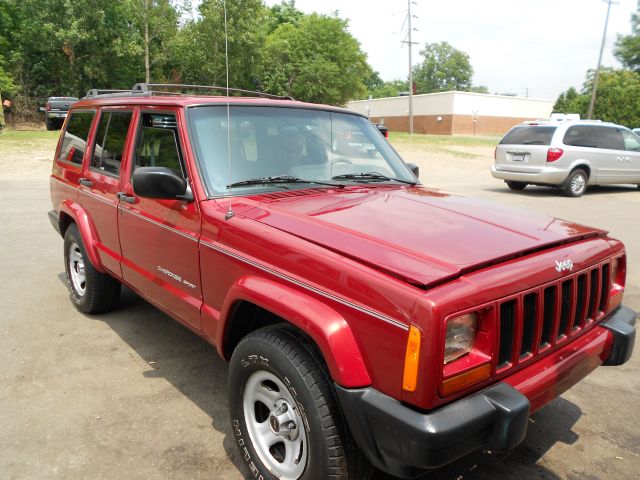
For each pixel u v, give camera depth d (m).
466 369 2.04
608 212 10.98
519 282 2.23
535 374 2.35
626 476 2.86
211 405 3.44
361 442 2.14
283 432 2.47
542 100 61.69
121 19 34.44
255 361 2.52
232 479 2.76
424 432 1.91
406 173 4.00
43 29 31.41
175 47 37.44
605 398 3.68
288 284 2.42
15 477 2.72
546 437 3.20
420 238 2.43
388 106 65.19
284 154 3.43
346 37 51.19
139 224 3.57
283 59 49.66
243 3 36.31
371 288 2.10
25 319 4.73
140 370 3.87
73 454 2.92
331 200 3.02
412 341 1.96
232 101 3.48
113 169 4.00
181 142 3.20
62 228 5.17
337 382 2.14
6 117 32.16
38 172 14.80
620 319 2.98
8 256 6.70
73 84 34.31
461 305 2.00
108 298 4.71
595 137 13.56
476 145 33.09
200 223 2.99
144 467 2.83
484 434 2.08
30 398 3.46
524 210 3.24
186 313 3.21
